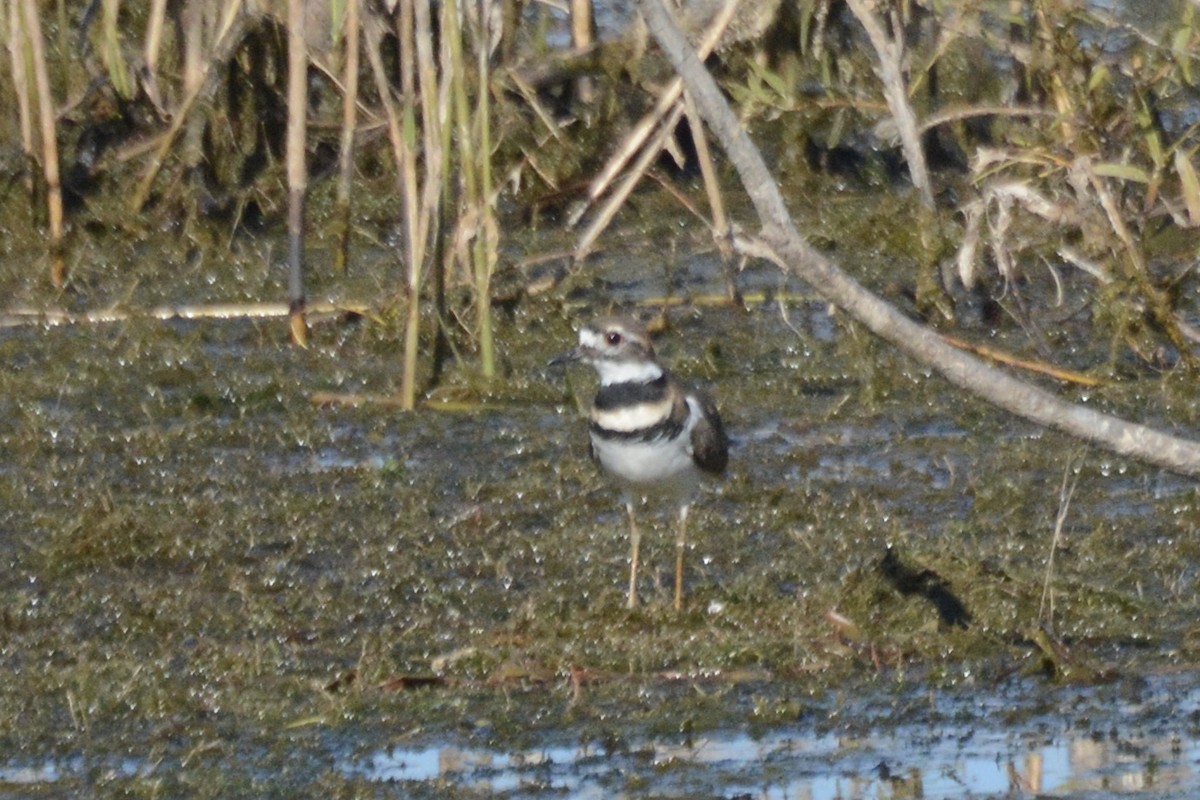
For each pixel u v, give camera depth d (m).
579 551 11.62
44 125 16.03
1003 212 14.94
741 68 17.78
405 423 13.85
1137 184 16.22
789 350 15.10
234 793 8.55
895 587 10.75
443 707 9.56
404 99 13.80
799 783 8.73
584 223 17.64
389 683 9.76
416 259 13.86
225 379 14.59
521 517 12.20
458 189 15.03
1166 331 14.85
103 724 9.35
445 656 10.01
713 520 12.08
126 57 17.97
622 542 11.79
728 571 11.32
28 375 14.69
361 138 17.55
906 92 15.97
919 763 9.00
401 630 10.48
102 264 16.69
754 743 9.23
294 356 15.05
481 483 12.67
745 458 13.14
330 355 15.09
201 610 10.72
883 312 8.23
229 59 17.20
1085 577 11.04
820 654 10.16
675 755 9.05
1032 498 12.33
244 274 16.47
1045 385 14.35
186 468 13.02
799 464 13.02
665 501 12.38
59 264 16.25
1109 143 15.84
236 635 10.41
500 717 9.45
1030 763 8.97
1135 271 14.70
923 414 13.91
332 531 11.91
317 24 17.39
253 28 17.22
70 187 17.45
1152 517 11.99
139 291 16.17
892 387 14.34
